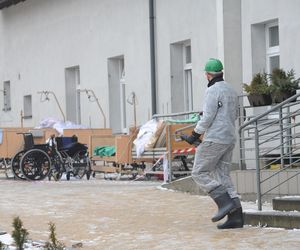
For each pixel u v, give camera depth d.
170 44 23.58
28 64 33.75
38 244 9.83
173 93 23.66
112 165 22.23
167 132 18.45
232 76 18.78
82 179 22.11
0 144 23.47
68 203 15.17
